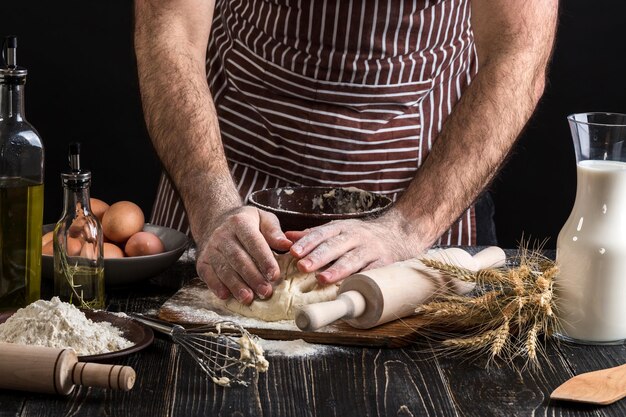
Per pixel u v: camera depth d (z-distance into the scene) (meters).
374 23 2.27
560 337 1.66
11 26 3.61
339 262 1.74
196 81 2.17
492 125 2.06
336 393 1.43
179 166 2.04
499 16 2.16
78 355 1.48
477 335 1.62
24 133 1.68
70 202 1.73
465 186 2.01
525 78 2.13
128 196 3.75
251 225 1.76
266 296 1.69
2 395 1.40
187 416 1.35
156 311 1.75
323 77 2.31
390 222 1.90
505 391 1.46
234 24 2.42
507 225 3.68
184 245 1.93
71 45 3.63
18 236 1.68
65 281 1.73
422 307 1.62
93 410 1.36
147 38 2.23
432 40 2.34
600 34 3.50
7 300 1.69
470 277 1.67
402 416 1.37
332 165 2.36
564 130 3.59
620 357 1.59
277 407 1.39
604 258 1.59
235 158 2.41
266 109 2.36
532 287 1.63
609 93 3.55
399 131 2.36
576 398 1.41
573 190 3.63
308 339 1.62
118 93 3.68
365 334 1.61
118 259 1.80
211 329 1.61
